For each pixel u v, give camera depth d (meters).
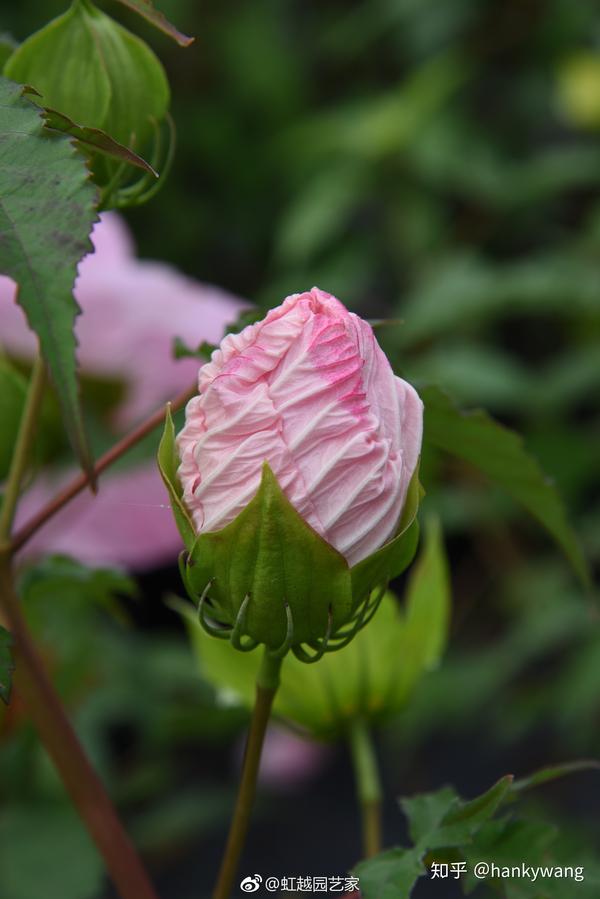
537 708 0.99
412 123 1.23
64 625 0.84
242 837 0.49
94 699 0.90
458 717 1.01
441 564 0.57
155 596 1.32
